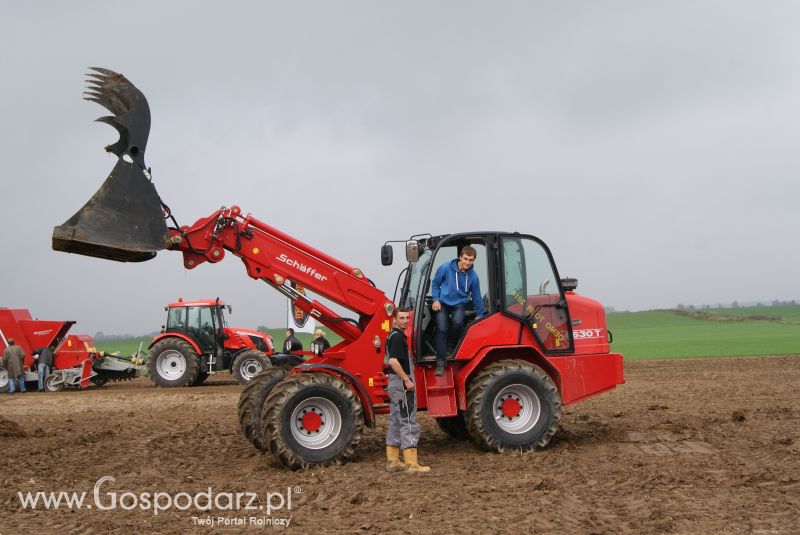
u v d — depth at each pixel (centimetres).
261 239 909
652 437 996
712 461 819
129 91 851
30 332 2130
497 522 583
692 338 5206
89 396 1880
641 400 1495
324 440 841
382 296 921
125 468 870
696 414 1234
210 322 2156
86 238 812
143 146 854
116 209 833
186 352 2116
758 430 1030
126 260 864
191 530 585
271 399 827
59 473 840
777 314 11725
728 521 575
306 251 918
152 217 850
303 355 1002
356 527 579
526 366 904
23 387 2044
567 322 955
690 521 577
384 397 902
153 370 2123
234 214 903
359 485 735
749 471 756
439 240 940
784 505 620
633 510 614
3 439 1108
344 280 915
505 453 887
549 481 712
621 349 3794
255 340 2291
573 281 1004
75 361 2091
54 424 1323
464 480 749
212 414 1442
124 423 1312
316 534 563
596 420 1203
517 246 945
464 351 898
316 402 840
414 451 805
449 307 905
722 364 2570
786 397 1477
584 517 594
